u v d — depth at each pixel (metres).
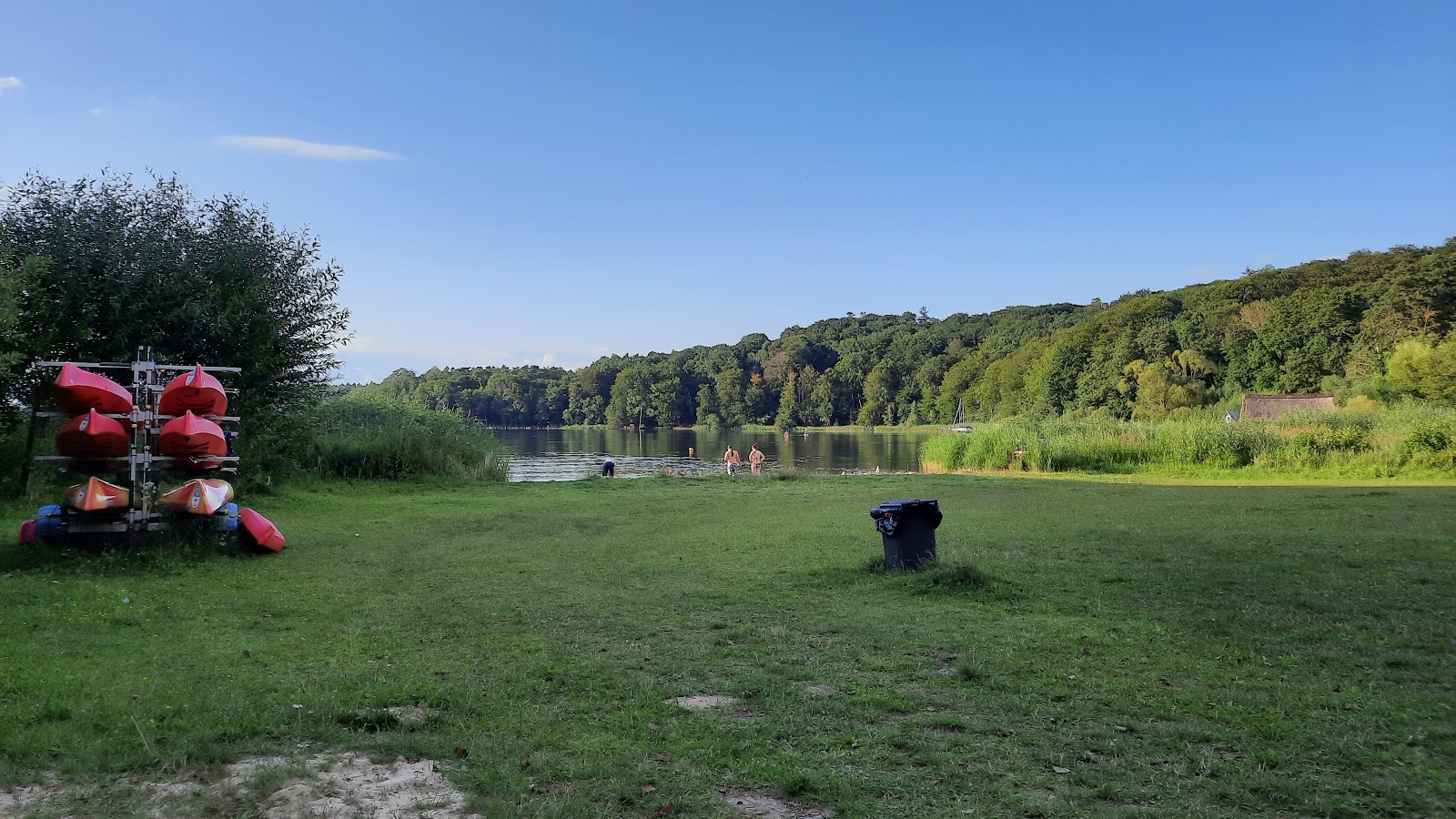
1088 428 30.94
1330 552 9.91
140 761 3.97
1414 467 22.73
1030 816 3.48
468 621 7.21
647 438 99.94
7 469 14.31
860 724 4.62
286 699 4.96
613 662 5.89
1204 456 26.45
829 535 12.30
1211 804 3.59
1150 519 13.43
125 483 12.63
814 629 6.82
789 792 3.75
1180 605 7.42
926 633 6.59
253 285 17.30
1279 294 91.38
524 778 3.88
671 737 4.44
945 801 3.63
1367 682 5.25
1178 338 88.50
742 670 5.69
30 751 4.04
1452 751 4.13
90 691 5.04
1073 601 7.65
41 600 7.81
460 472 22.95
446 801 3.63
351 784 3.79
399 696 5.05
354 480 21.00
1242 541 10.86
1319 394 62.84
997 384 112.38
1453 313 67.31
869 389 130.12
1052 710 4.82
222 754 4.07
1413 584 8.13
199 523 10.61
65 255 14.96
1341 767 3.96
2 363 11.94
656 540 12.23
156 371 12.55
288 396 18.86
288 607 7.75
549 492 19.86
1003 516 14.11
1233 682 5.29
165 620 7.21
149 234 16.36
